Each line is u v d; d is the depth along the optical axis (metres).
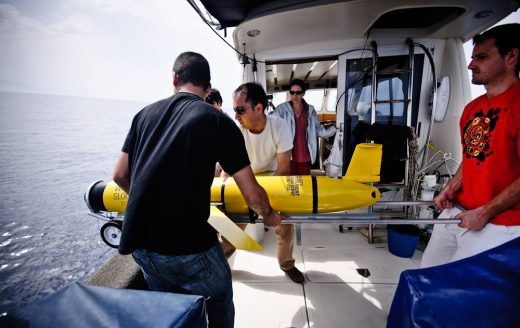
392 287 1.99
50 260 27.83
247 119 1.77
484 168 1.33
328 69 4.98
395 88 3.14
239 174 0.98
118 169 1.10
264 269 2.24
